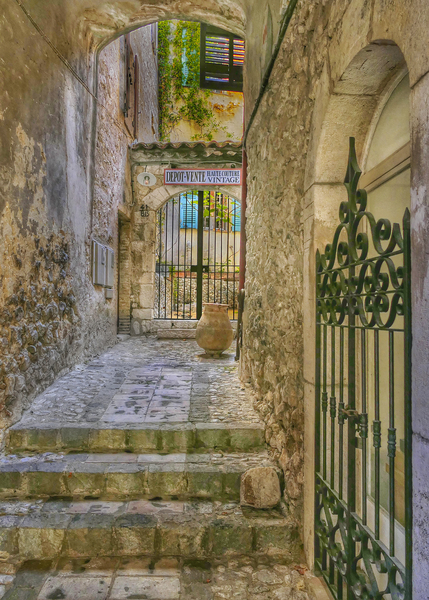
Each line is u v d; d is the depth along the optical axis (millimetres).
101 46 4895
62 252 3934
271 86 2977
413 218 1102
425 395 1049
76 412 3154
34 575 2010
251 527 2186
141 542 2166
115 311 6645
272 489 2381
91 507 2363
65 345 4129
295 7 2328
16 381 2945
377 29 1316
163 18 4625
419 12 1053
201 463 2633
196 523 2209
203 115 11492
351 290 1616
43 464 2586
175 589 1918
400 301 1740
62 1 3795
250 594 1892
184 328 7496
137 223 7457
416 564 1087
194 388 3865
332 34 1757
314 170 1974
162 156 7332
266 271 3061
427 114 1018
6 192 2857
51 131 3609
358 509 2006
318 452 1954
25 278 3152
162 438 2838
